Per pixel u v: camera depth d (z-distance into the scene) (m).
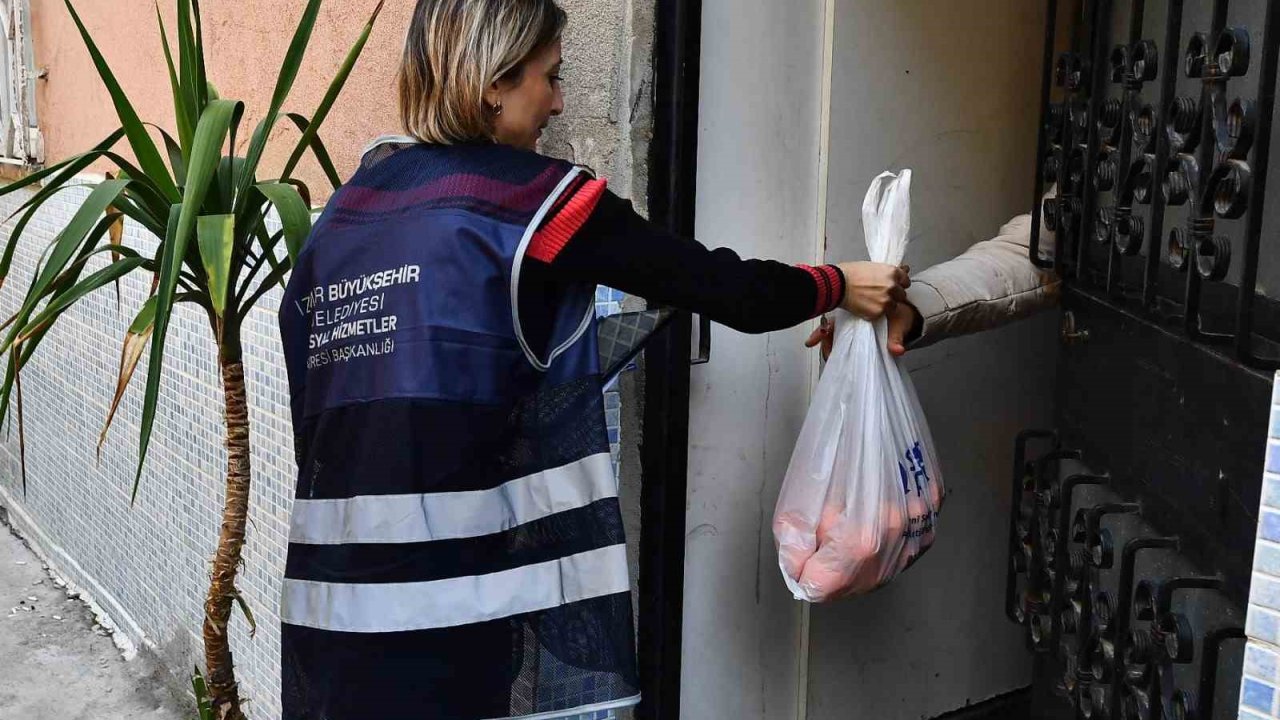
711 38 2.15
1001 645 2.80
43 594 4.54
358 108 2.76
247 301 2.06
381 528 1.59
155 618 3.86
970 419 2.63
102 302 4.08
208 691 2.17
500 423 1.61
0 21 5.03
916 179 2.43
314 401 1.70
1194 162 1.60
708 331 2.18
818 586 1.96
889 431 1.95
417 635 1.59
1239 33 1.46
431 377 1.58
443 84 1.65
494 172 1.63
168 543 3.70
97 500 4.29
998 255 2.17
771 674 2.46
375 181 1.72
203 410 3.36
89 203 1.84
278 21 3.05
